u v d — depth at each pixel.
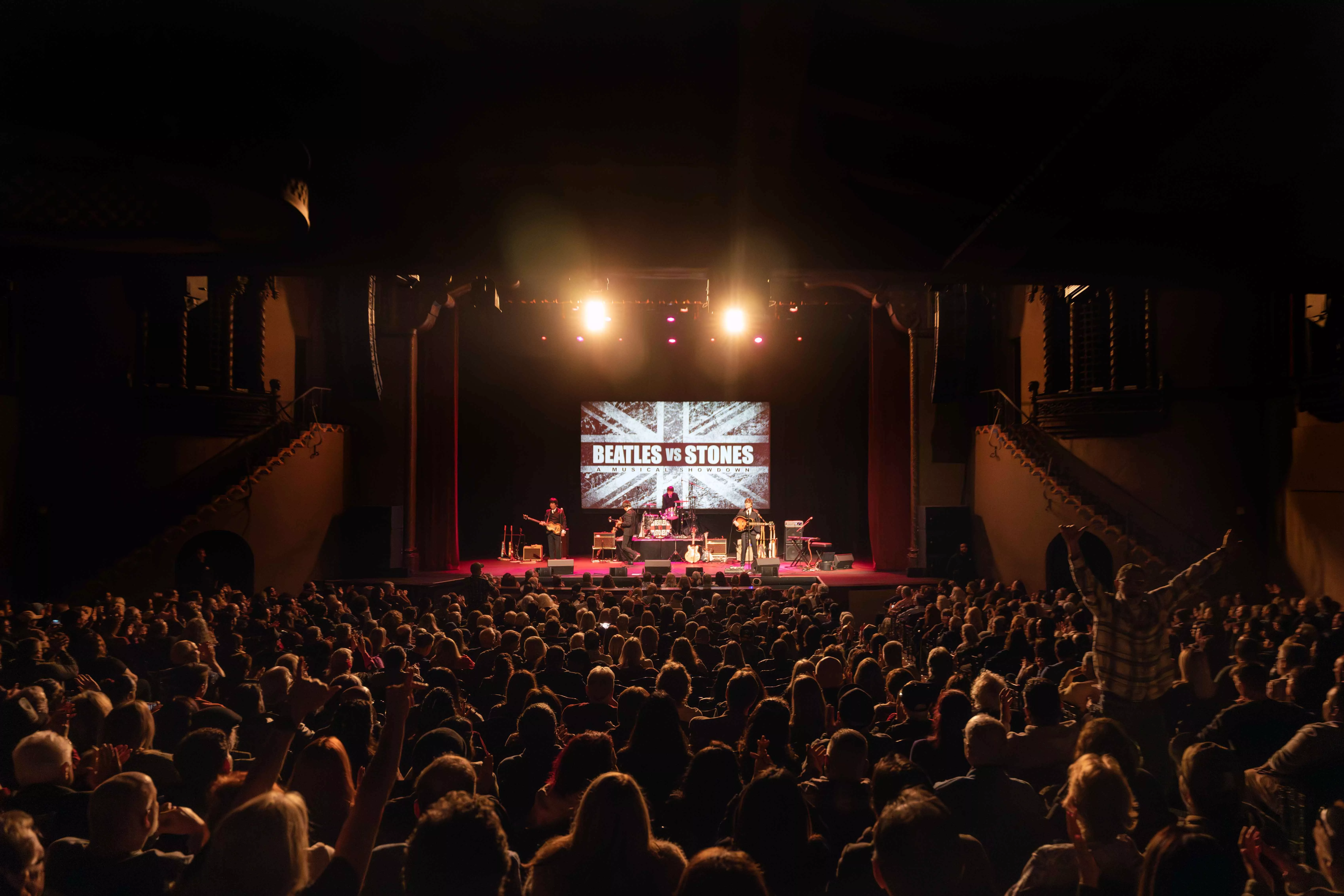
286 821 2.12
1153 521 16.19
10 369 14.11
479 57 6.90
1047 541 17.66
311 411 19.86
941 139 7.59
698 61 6.91
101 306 15.32
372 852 2.60
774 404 24.94
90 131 6.48
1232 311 15.16
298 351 20.06
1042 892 2.82
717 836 3.45
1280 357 14.38
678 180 9.27
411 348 20.58
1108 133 6.09
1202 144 7.51
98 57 6.51
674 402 24.70
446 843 1.95
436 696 4.97
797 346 24.83
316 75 7.08
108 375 15.42
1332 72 6.25
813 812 3.53
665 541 22.58
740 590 12.52
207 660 6.91
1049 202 7.27
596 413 24.80
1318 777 3.81
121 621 8.92
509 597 13.94
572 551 24.81
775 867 2.71
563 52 6.79
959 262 8.91
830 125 7.92
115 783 2.73
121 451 15.56
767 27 5.11
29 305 14.35
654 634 8.34
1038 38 5.88
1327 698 4.47
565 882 2.33
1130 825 2.64
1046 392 18.38
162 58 6.64
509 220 9.38
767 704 4.16
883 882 2.35
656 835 3.50
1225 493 15.36
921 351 20.97
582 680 6.65
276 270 9.26
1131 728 5.27
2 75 6.37
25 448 14.30
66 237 7.07
